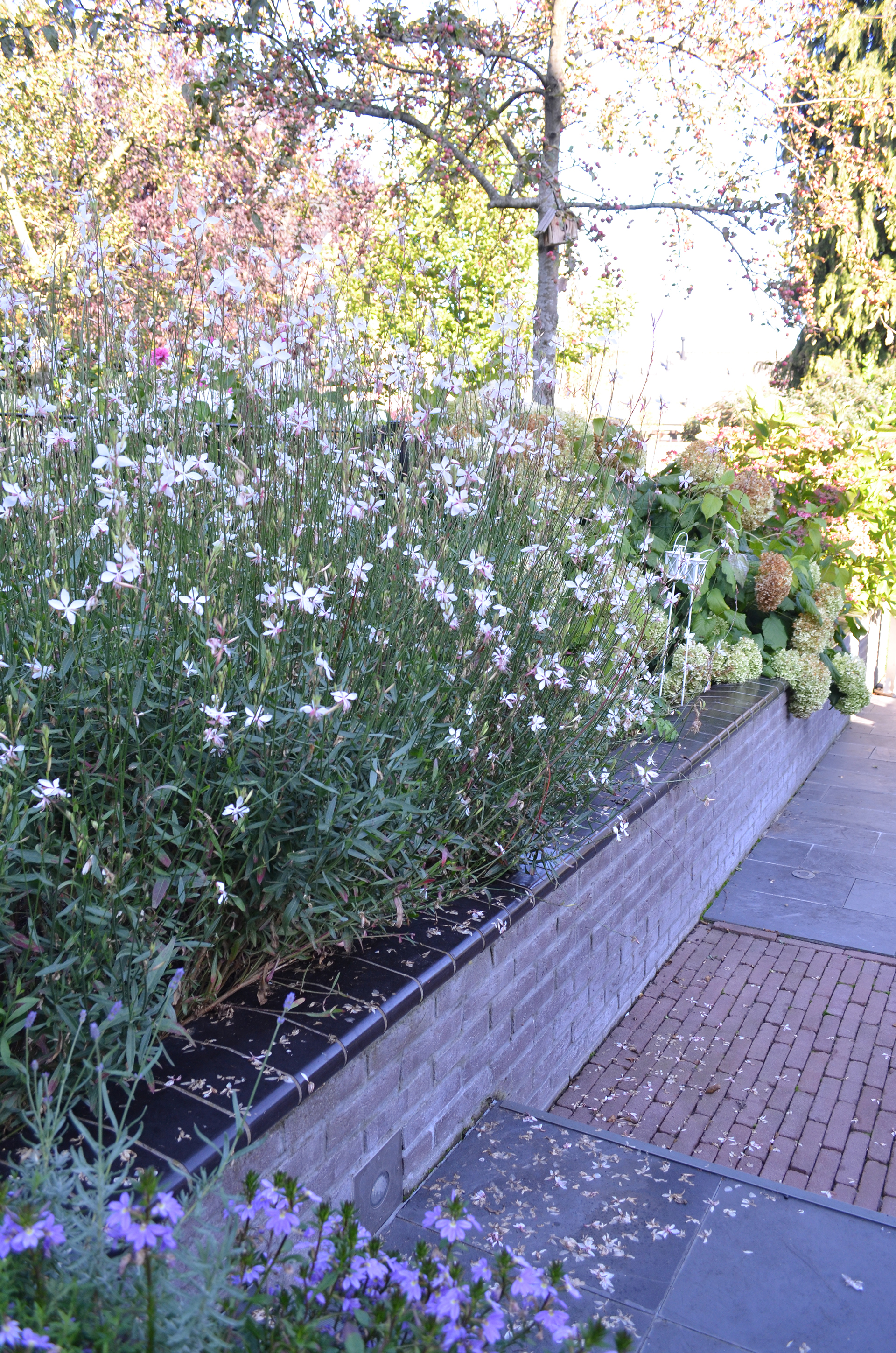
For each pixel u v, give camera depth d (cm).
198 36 698
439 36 763
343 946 262
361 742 243
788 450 977
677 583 645
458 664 301
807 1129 351
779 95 905
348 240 324
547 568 359
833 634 827
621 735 411
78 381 261
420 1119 271
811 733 812
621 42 881
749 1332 226
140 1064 201
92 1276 137
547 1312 146
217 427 275
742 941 509
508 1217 261
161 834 205
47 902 196
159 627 221
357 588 270
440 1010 274
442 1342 136
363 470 311
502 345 342
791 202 909
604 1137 299
